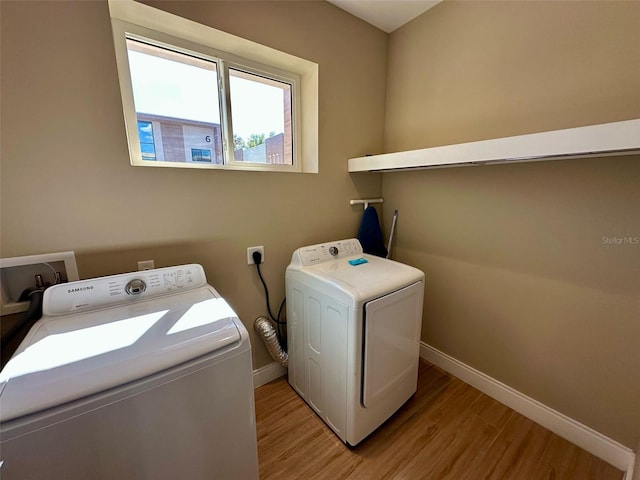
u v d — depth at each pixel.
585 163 1.19
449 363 1.86
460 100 1.61
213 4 1.28
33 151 1.00
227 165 1.59
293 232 1.74
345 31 1.77
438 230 1.83
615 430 1.23
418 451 1.31
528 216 1.40
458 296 1.76
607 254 1.18
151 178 1.23
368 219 2.04
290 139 1.85
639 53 1.03
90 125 1.08
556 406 1.40
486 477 1.19
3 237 0.99
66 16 1.00
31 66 0.97
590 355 1.27
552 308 1.36
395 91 1.99
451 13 1.60
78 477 0.66
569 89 1.20
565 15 1.19
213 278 1.47
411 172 1.95
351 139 1.93
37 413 0.60
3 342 0.94
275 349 1.67
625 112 1.08
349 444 1.31
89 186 1.11
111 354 0.74
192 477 0.84
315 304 1.40
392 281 1.32
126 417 0.70
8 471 0.59
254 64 1.61
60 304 0.96
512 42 1.36
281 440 1.37
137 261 1.24
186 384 0.78
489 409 1.56
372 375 1.28
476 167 1.58
